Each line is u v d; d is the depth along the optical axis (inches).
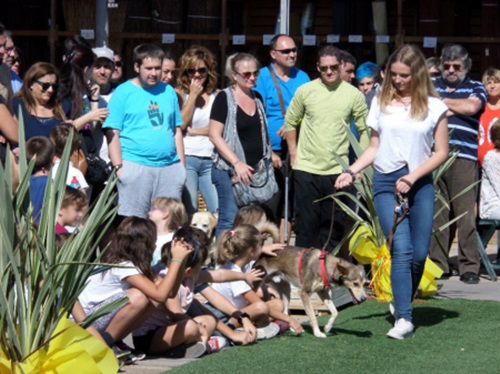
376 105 307.9
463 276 418.9
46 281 227.5
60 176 237.9
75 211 290.0
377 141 310.2
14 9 598.9
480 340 299.6
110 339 269.9
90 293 274.2
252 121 376.2
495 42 597.6
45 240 233.9
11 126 317.4
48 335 230.5
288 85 418.0
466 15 624.4
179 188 371.6
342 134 384.5
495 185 426.0
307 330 319.3
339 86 385.7
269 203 386.6
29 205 235.0
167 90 371.6
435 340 299.7
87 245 235.3
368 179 361.1
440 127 302.5
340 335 309.3
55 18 575.8
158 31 599.5
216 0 602.5
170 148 368.2
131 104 362.6
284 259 315.0
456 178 417.4
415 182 303.6
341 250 398.3
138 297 269.3
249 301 311.4
